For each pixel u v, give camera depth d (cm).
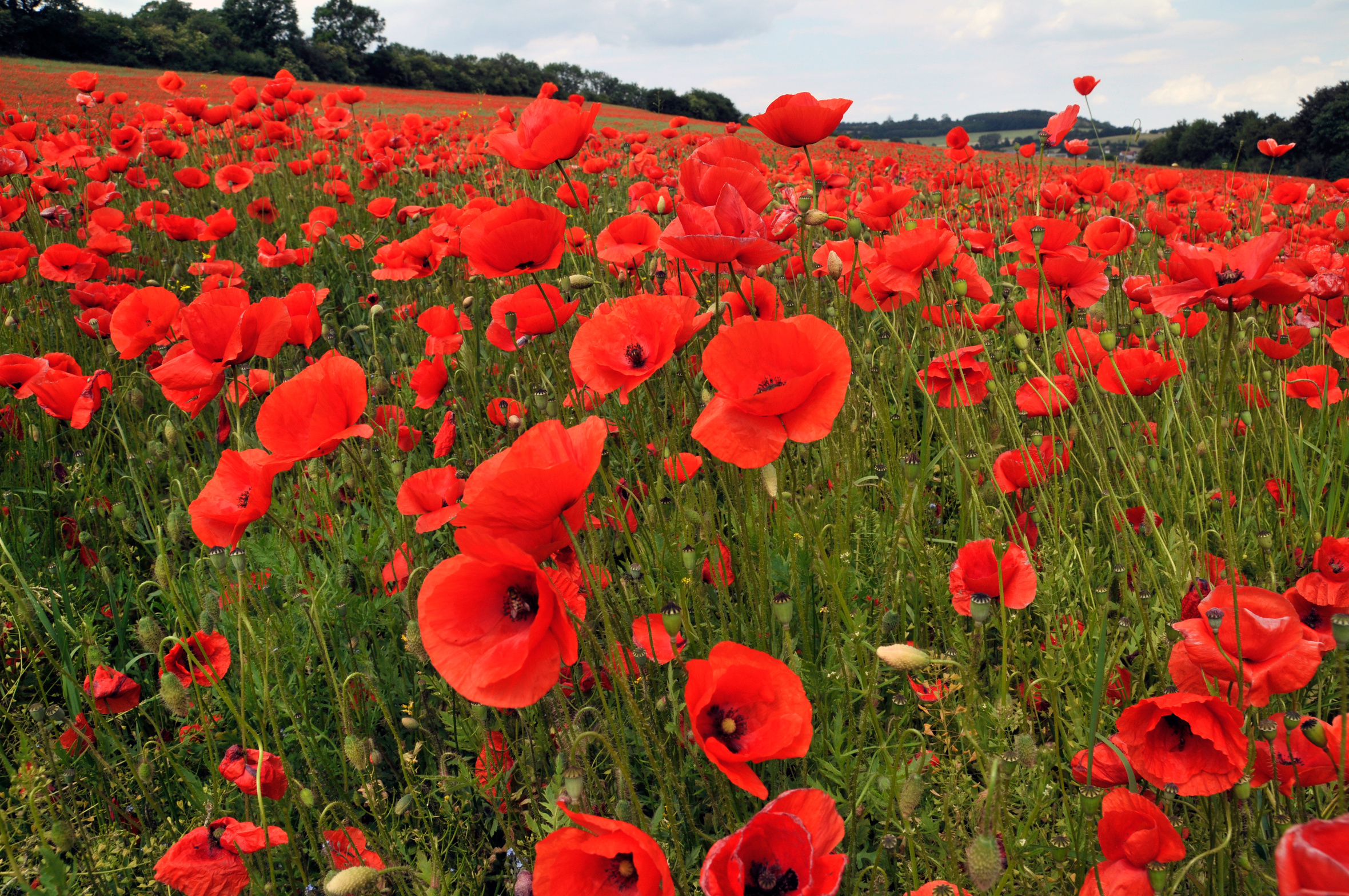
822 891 146
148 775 247
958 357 312
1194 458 309
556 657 158
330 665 225
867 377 361
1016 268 445
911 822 177
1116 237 457
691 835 222
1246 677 158
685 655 232
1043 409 319
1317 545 283
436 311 395
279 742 231
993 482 280
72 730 264
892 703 239
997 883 172
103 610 340
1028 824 186
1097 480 312
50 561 362
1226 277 234
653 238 367
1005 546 250
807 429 187
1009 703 210
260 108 1195
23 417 426
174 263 698
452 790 234
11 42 4900
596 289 427
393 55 6894
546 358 357
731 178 285
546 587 151
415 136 1077
